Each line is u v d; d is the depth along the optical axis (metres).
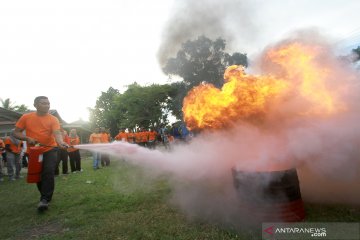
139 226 3.27
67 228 3.57
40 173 4.52
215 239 2.72
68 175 8.98
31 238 3.35
